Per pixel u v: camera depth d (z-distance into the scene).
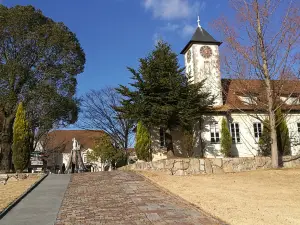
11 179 19.34
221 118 28.86
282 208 9.95
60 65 31.22
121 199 11.67
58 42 30.27
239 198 11.55
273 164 20.33
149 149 25.80
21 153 20.80
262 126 29.08
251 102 24.94
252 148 28.77
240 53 20.56
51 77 30.31
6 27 28.08
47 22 31.69
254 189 13.57
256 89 21.64
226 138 27.38
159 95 24.41
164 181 15.81
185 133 26.50
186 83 25.42
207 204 10.51
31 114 30.42
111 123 39.59
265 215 9.01
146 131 25.92
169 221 8.50
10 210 10.27
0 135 27.56
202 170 20.23
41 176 18.98
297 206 10.27
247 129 29.34
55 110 31.94
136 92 24.66
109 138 40.25
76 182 16.31
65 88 31.48
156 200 11.33
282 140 26.06
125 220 8.77
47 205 10.98
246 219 8.53
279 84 20.78
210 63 30.53
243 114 29.53
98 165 53.53
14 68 28.30
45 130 34.19
